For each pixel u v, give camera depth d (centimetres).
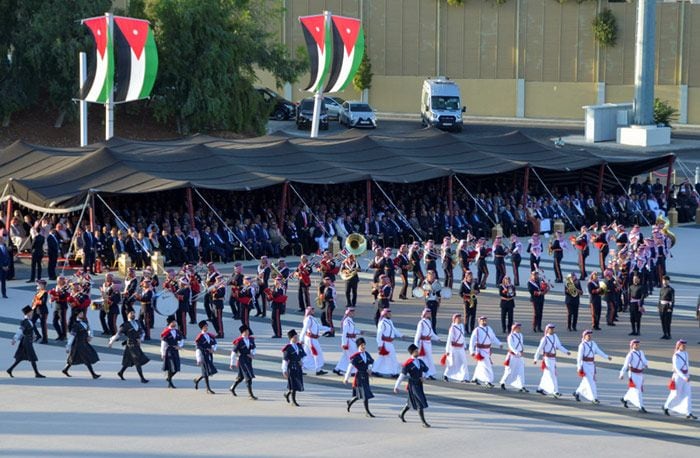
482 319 3975
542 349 3838
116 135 10569
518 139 8106
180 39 10494
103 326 4631
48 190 6116
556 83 13288
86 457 3130
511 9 13350
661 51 12850
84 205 5956
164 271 5878
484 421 3516
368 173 6794
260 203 6881
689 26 12706
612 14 12925
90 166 6419
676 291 5759
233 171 6594
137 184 6100
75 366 4169
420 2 13688
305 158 7050
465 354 4041
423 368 3447
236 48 10794
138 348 3950
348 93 14162
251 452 3177
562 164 7606
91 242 5938
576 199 7594
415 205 7106
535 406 3709
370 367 3822
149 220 6412
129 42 7356
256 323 4931
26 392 3816
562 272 6209
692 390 3947
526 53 13350
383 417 3544
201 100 10575
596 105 11800
